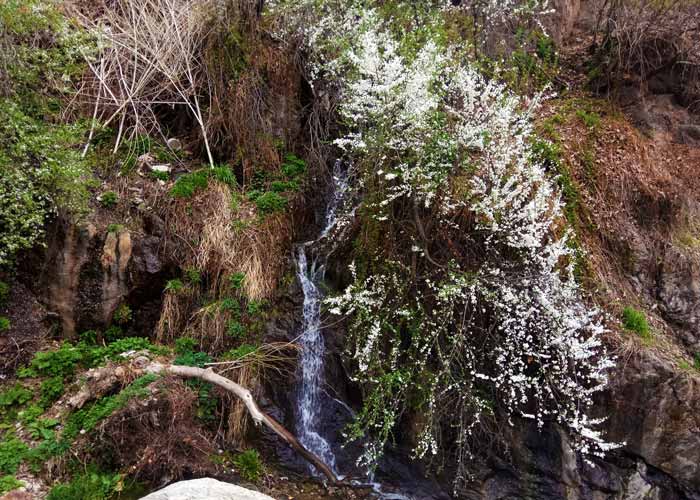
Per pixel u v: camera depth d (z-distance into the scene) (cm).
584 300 477
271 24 650
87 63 605
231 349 502
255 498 327
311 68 632
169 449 419
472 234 468
